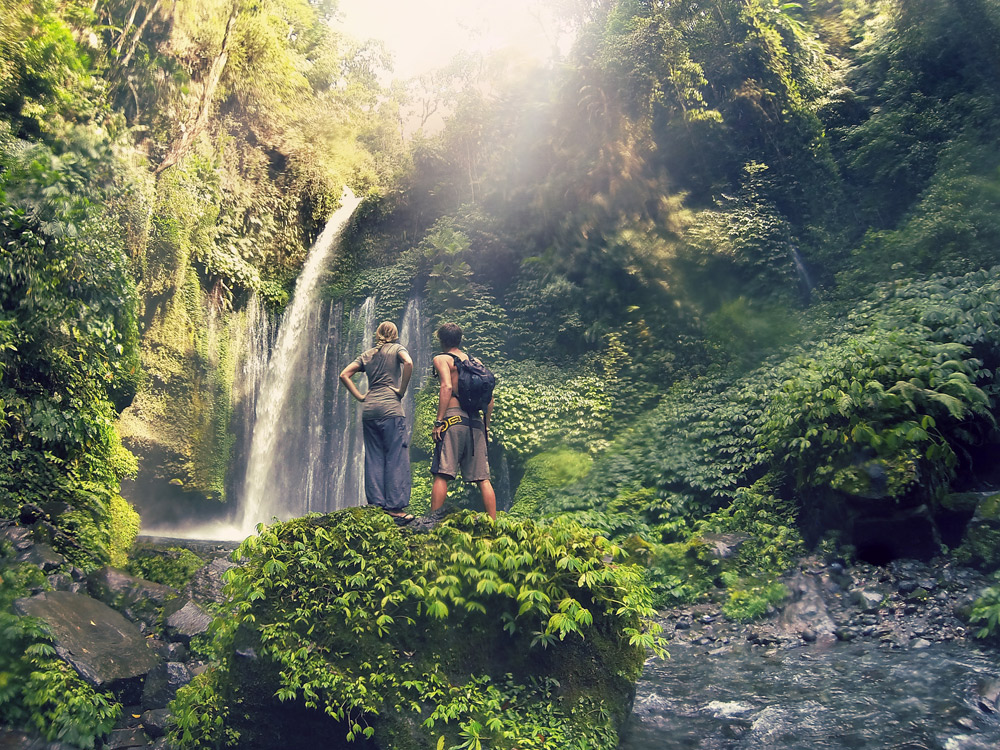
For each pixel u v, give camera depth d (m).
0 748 4.55
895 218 16.34
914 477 7.74
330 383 20.23
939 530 7.88
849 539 8.22
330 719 4.40
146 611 7.07
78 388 9.82
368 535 4.93
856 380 8.83
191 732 4.59
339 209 24.34
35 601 5.71
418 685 4.36
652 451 12.92
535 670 4.76
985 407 8.93
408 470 5.80
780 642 6.97
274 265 22.05
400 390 5.97
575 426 14.70
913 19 17.56
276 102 23.05
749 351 14.53
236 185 20.98
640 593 5.00
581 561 4.82
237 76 21.34
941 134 16.16
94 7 14.44
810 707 5.16
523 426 14.93
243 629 4.61
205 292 18.64
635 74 17.67
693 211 16.92
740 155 17.61
